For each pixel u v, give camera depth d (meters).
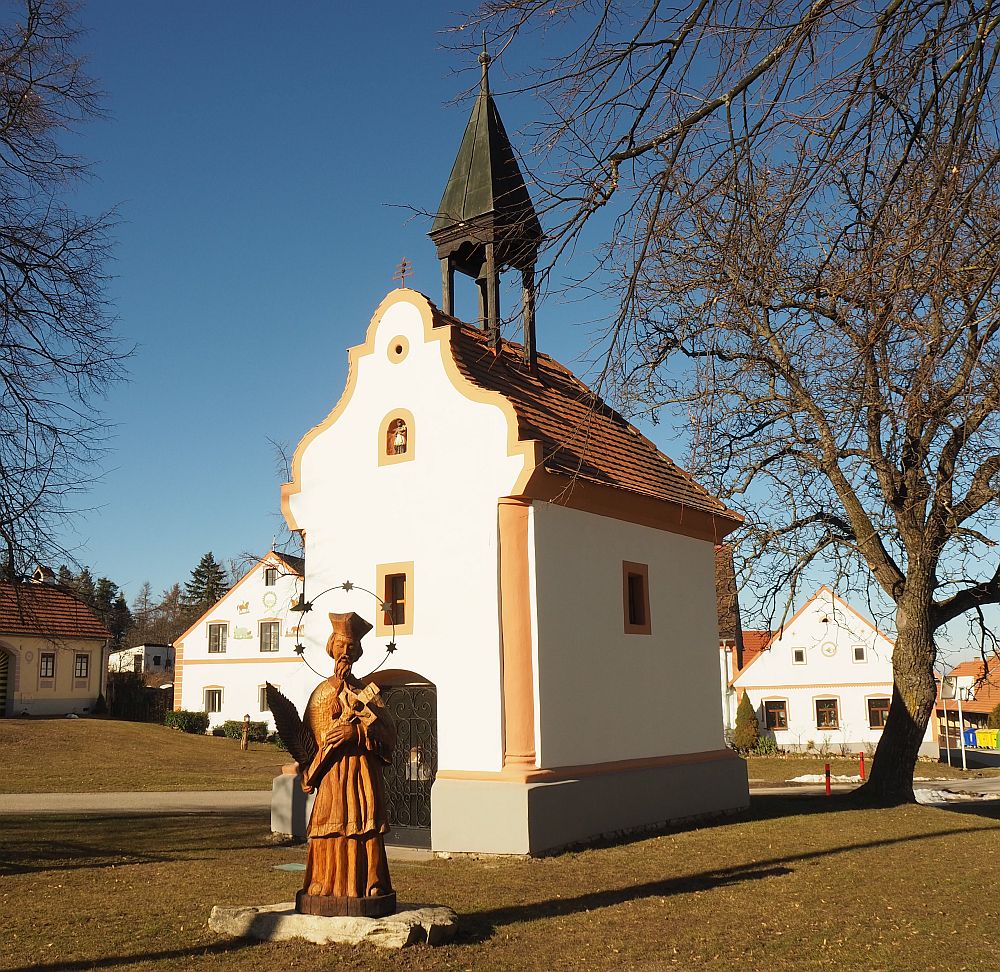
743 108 5.55
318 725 8.16
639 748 16.19
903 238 5.39
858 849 13.91
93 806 22.08
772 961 7.92
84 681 46.25
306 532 16.53
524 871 11.98
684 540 18.77
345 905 7.93
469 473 14.86
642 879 11.43
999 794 29.84
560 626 14.70
